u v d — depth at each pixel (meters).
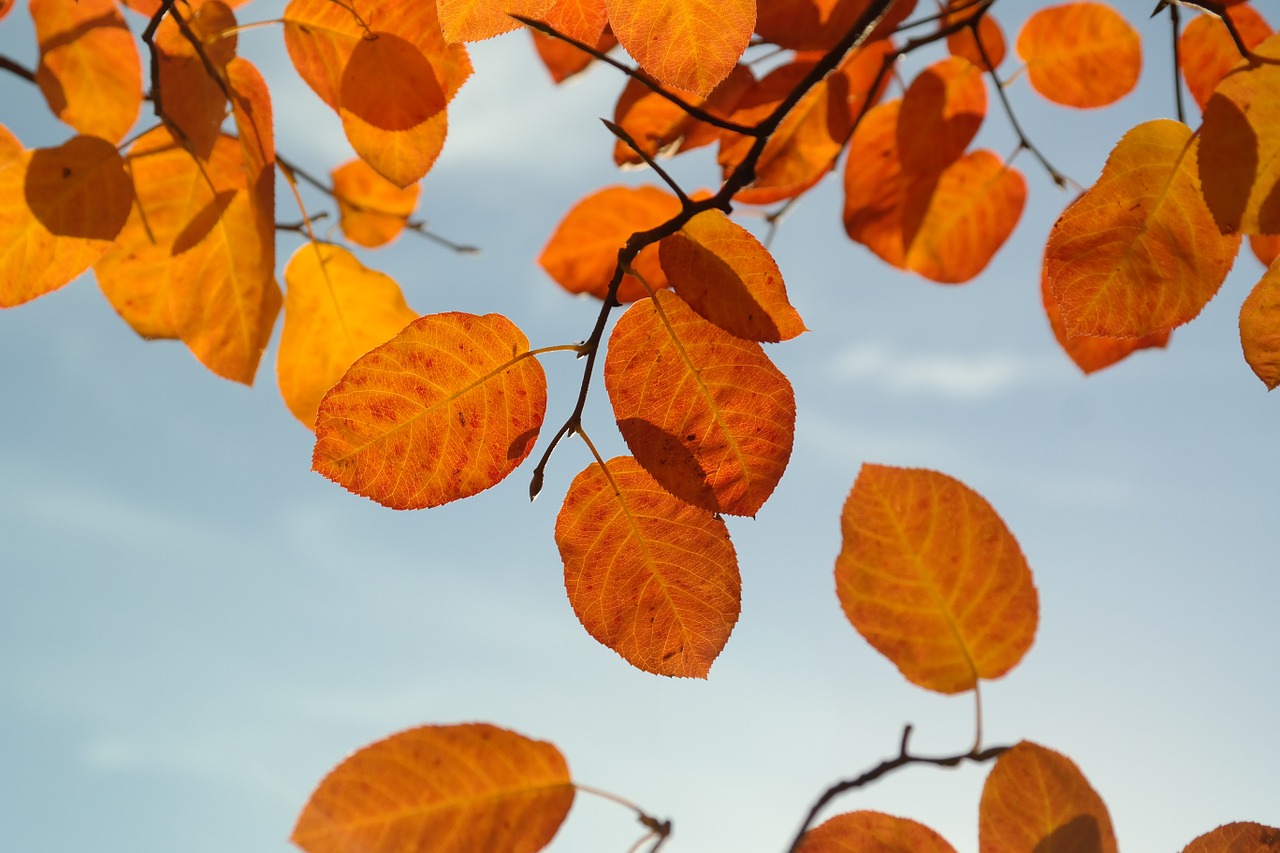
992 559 0.52
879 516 0.53
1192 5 0.52
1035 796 0.50
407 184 0.54
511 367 0.49
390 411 0.49
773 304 0.49
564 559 0.50
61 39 0.55
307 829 0.50
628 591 0.50
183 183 0.55
